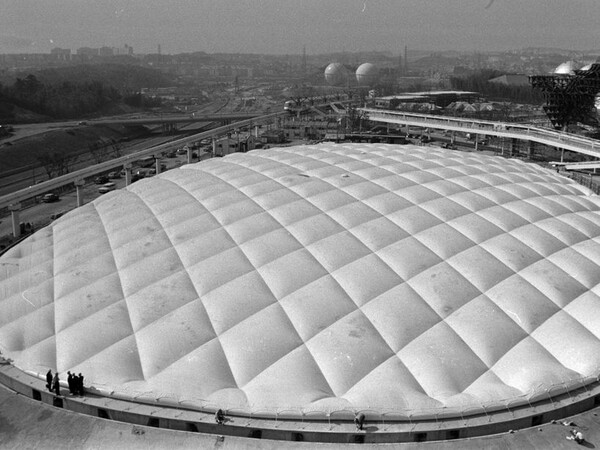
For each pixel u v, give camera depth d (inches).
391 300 1058.1
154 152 3732.8
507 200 1433.3
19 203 2544.3
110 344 1039.6
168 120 7066.9
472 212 1343.5
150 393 930.1
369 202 1369.3
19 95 7480.3
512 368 949.8
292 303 1063.6
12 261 1416.1
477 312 1037.2
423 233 1241.4
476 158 1860.2
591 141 3892.7
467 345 983.0
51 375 978.7
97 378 977.5
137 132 7258.9
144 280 1178.6
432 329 1007.6
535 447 842.2
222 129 4923.7
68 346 1056.2
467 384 927.0
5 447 882.1
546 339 1003.3
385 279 1106.7
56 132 5930.1
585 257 1207.6
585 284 1129.4
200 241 1262.3
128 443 873.5
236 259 1186.0
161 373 966.4
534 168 1903.3
